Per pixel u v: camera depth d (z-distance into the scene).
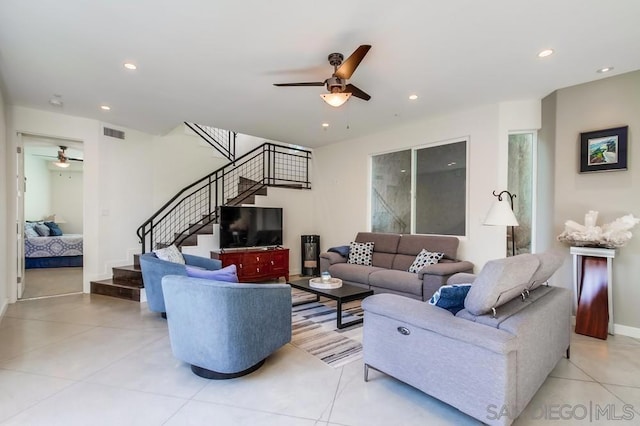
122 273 4.86
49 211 8.45
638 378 2.36
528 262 1.96
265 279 5.86
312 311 4.03
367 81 3.42
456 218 4.57
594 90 3.42
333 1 2.12
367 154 5.74
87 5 2.17
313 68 3.11
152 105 4.17
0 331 3.26
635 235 3.17
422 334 1.96
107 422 1.84
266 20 2.34
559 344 2.38
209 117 4.68
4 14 2.26
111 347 2.87
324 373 2.44
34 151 7.28
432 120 4.75
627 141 3.22
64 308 4.05
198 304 2.24
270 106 4.18
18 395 2.10
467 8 2.20
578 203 3.53
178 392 2.16
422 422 1.86
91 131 4.85
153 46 2.71
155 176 5.79
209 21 2.36
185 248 5.23
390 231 5.45
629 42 2.65
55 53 2.83
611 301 3.15
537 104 4.00
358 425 1.83
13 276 4.30
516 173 4.26
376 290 4.35
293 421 1.86
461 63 3.02
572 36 2.56
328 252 5.50
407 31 2.48
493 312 1.88
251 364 2.36
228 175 6.97
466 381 1.76
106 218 5.05
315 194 6.80
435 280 3.70
